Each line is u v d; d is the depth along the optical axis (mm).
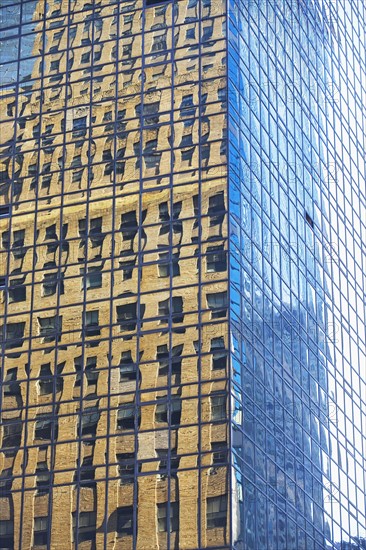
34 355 122375
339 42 157875
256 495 112938
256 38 131875
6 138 132000
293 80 140125
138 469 113750
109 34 131375
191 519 110000
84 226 125188
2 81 134375
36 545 115188
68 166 128125
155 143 124750
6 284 126125
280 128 133750
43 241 126375
